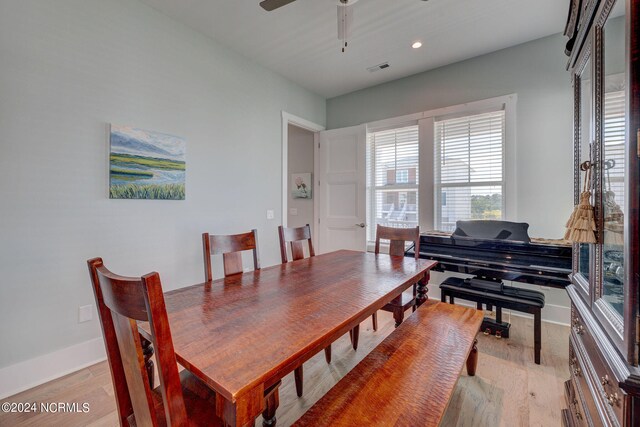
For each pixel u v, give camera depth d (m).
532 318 2.89
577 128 1.44
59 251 1.95
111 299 0.83
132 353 0.83
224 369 0.86
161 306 0.74
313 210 4.71
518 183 2.98
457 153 3.37
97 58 2.11
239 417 0.79
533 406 1.68
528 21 2.58
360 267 2.09
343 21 2.20
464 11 2.44
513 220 2.99
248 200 3.29
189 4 2.37
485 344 2.38
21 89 1.79
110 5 2.17
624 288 0.79
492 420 1.57
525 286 2.94
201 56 2.79
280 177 3.69
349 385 1.20
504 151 3.07
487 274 2.47
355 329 2.27
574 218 1.16
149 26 2.40
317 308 1.32
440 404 1.09
